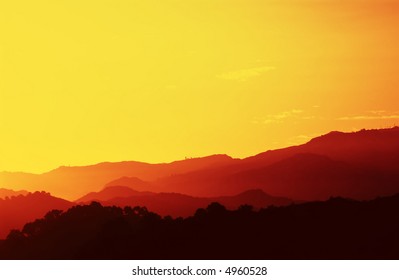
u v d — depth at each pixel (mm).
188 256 160750
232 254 168125
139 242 166125
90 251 166875
